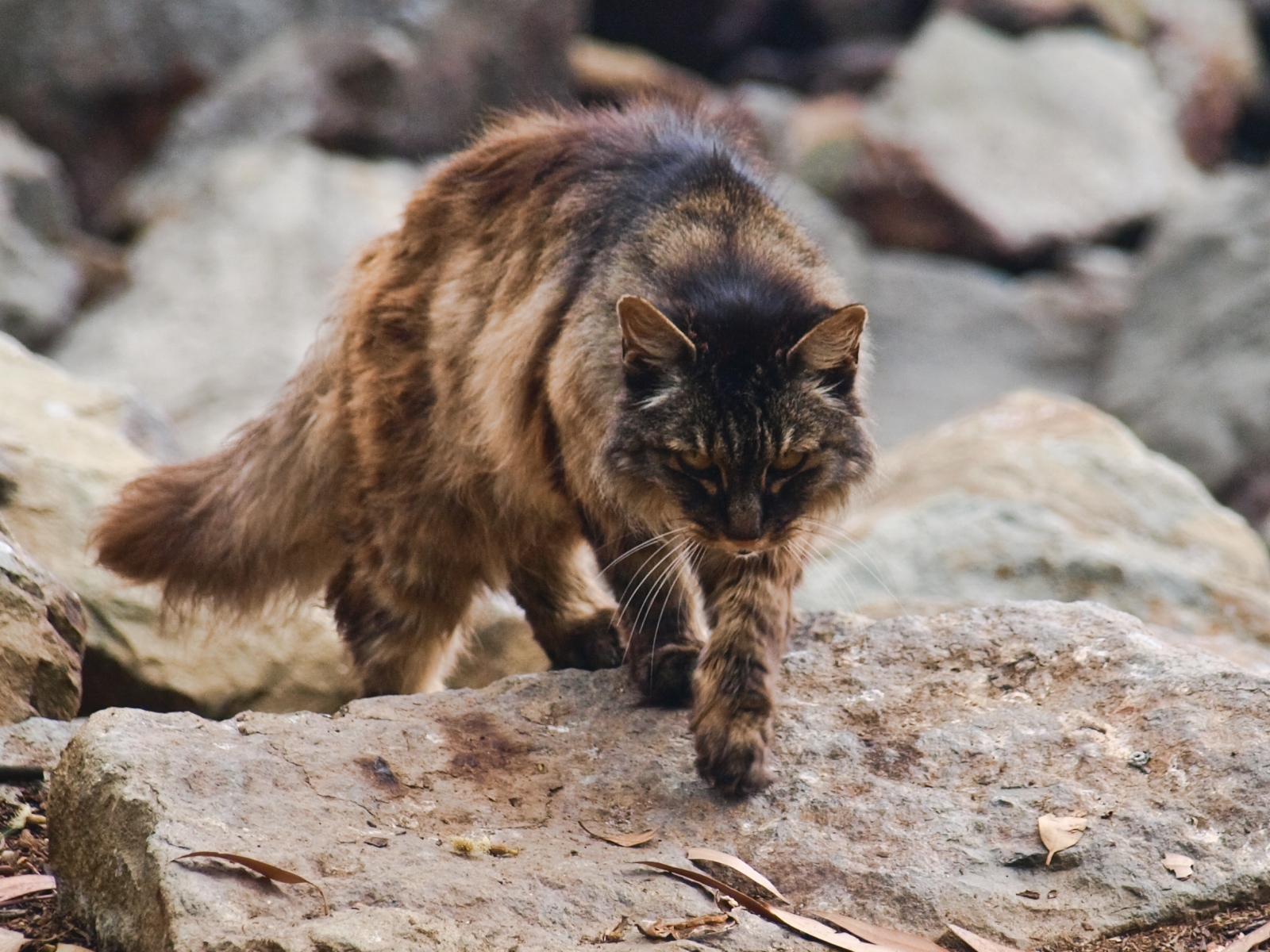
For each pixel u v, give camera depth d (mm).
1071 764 7984
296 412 11281
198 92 32719
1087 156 36188
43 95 32062
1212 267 30109
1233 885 7180
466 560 10625
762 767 7961
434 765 8055
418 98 31781
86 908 7320
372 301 10570
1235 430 26953
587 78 35219
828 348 8648
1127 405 28766
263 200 28422
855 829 7648
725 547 8438
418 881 6816
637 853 7418
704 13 39594
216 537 11469
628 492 8664
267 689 13016
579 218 9547
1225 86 40219
